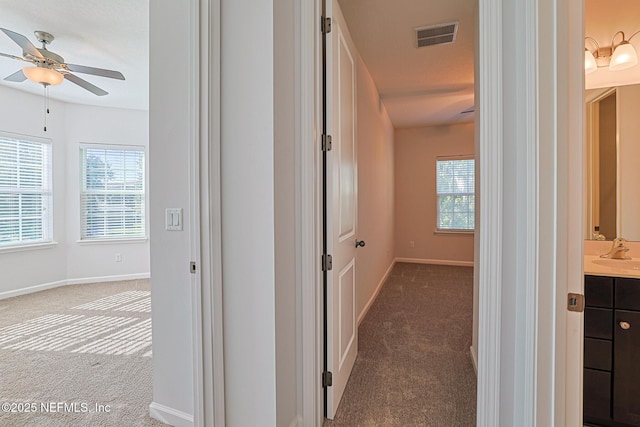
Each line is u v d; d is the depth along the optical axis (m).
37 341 2.69
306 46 1.50
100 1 2.33
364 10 2.27
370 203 3.48
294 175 1.51
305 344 1.53
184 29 1.56
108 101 4.54
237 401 1.43
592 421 1.61
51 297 4.00
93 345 2.60
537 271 1.02
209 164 1.38
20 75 2.81
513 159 1.23
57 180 4.50
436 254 5.87
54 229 4.46
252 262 1.38
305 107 1.50
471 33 2.58
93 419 1.68
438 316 3.19
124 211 4.97
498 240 1.23
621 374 1.55
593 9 1.82
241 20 1.37
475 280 2.08
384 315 3.22
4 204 3.99
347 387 1.95
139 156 5.05
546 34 0.98
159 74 1.62
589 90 2.11
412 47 2.81
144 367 2.24
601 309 1.58
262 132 1.34
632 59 1.89
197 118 1.39
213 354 1.41
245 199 1.38
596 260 1.94
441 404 1.79
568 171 0.98
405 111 4.78
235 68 1.39
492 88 1.23
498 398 1.24
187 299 1.58
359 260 2.97
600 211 2.10
